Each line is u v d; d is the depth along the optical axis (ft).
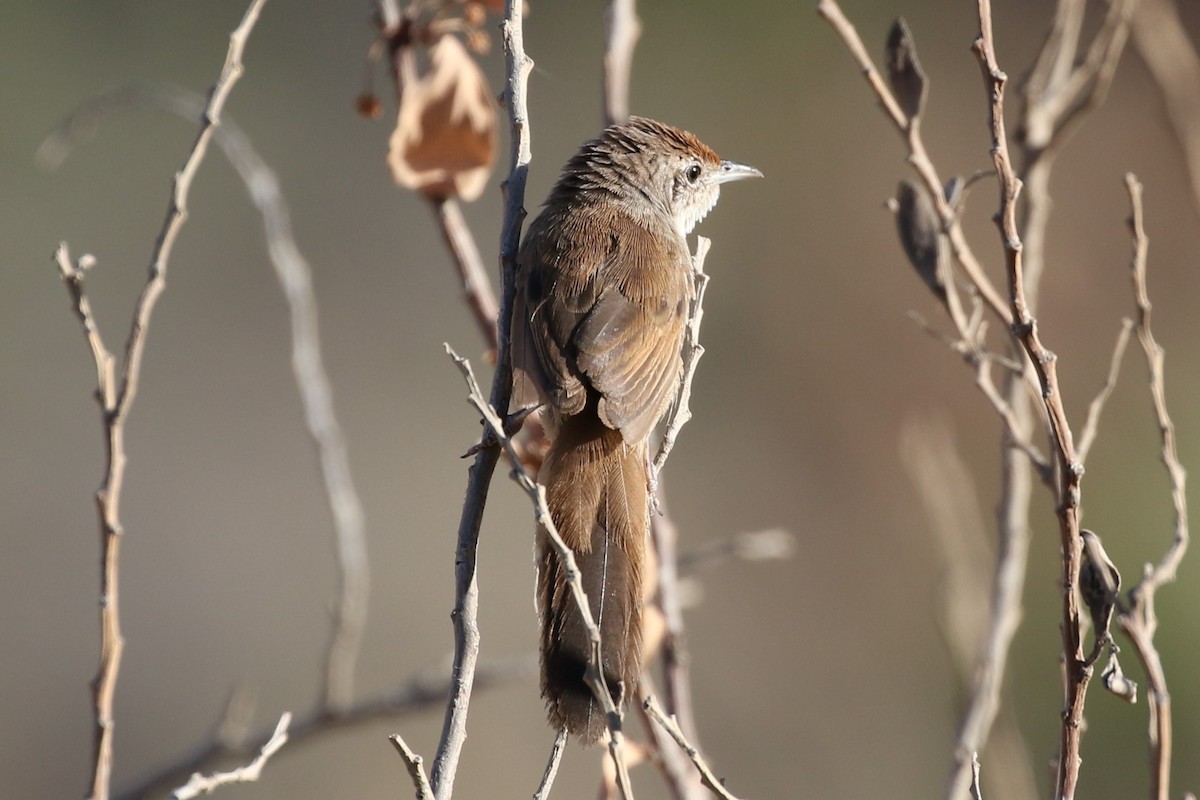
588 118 55.88
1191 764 40.73
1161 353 17.75
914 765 45.14
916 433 24.99
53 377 49.85
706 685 47.03
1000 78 15.89
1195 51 54.95
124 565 48.39
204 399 50.65
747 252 55.77
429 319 52.21
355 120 53.36
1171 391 50.14
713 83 57.72
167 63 53.16
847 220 55.98
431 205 23.61
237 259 51.75
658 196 22.62
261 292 51.70
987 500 50.90
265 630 48.47
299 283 23.29
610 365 19.20
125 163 51.88
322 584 49.29
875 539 51.19
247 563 49.16
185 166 18.39
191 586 48.60
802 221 56.24
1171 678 41.96
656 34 58.23
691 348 18.07
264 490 50.06
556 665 16.52
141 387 50.26
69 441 49.44
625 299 20.12
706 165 23.48
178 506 49.39
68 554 48.21
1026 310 15.85
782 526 51.60
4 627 47.09
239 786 41.75
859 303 54.75
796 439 52.95
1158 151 56.08
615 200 22.15
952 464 25.93
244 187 52.08
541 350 19.52
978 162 56.44
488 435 16.29
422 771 13.50
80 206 51.29
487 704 44.60
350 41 53.88
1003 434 21.02
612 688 16.33
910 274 54.75
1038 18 57.77
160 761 46.14
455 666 14.97
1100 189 56.39
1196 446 47.16
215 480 49.90
